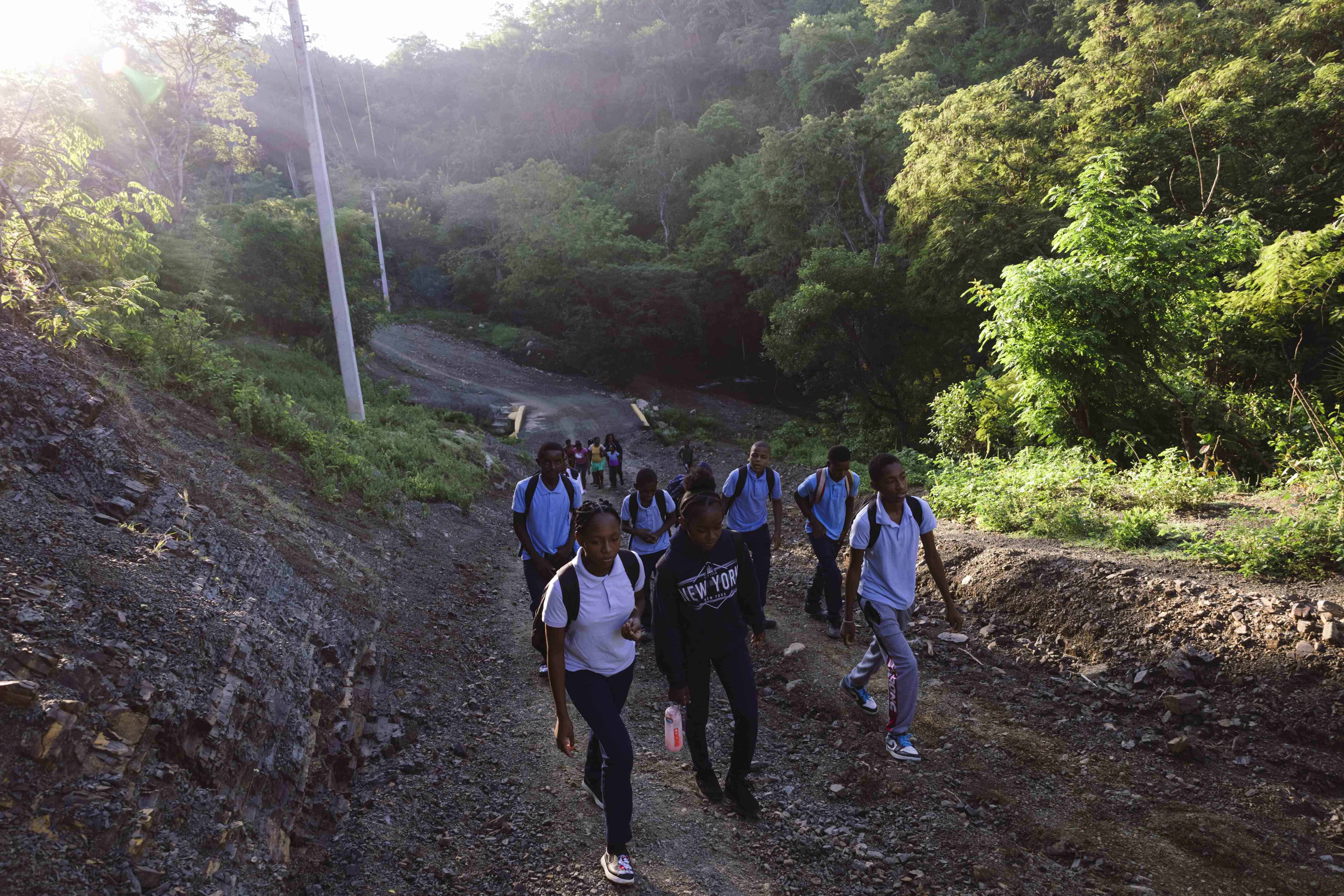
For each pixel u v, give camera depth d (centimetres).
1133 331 997
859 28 5731
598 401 3697
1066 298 970
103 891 211
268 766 315
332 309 2364
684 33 8538
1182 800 376
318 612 487
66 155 784
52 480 427
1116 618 529
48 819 217
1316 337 1193
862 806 375
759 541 596
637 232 6606
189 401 854
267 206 2348
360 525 799
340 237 2447
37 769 227
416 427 1670
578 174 7981
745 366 5106
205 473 619
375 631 542
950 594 416
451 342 4791
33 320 644
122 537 403
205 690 307
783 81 6344
